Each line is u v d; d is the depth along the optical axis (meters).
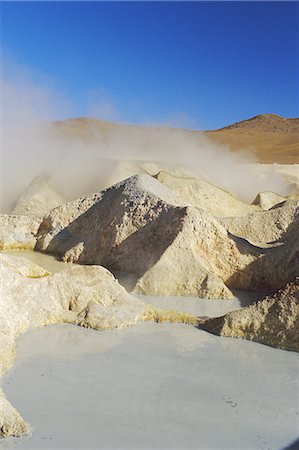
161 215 15.03
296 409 7.02
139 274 14.45
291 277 13.37
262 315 9.66
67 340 9.30
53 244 17.67
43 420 6.59
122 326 10.05
